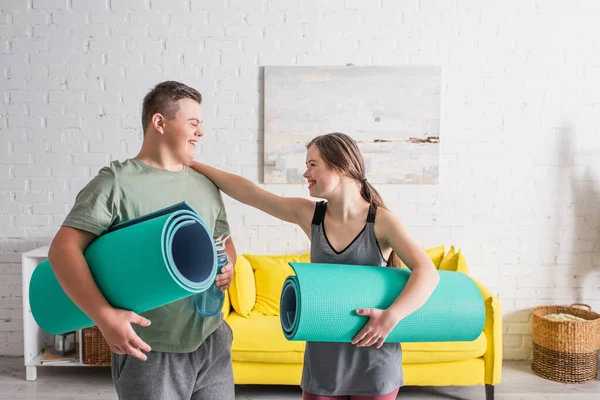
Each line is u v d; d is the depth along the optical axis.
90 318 1.40
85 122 3.52
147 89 3.52
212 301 1.51
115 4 3.47
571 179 3.59
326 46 3.53
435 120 3.55
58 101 3.51
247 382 2.94
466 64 3.54
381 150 3.56
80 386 3.13
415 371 2.93
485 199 3.61
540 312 3.56
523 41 3.53
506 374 3.38
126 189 1.45
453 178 3.60
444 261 3.29
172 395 1.50
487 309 2.94
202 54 3.51
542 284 3.64
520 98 3.56
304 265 1.58
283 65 3.52
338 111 3.54
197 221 1.34
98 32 3.48
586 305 3.48
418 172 3.58
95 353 3.19
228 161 3.58
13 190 3.54
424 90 3.54
